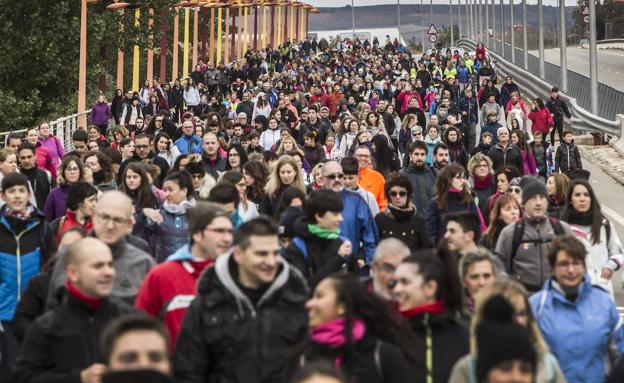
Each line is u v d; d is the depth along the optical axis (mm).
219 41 186750
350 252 22281
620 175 70812
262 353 15758
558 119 82250
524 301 15531
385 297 16172
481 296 15641
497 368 12125
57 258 19750
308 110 66312
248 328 15773
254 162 32688
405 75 134000
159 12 109812
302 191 28203
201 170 32125
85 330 16234
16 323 19094
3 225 22969
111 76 169625
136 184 28922
